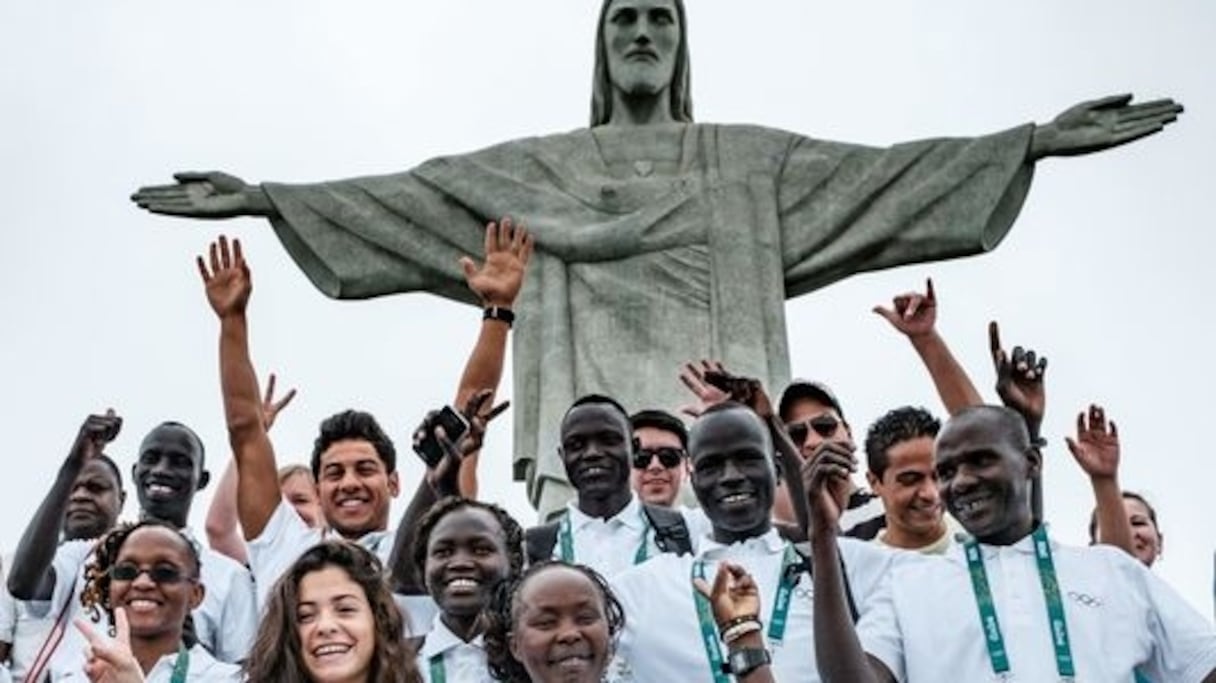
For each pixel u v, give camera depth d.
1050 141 24.33
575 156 25.16
